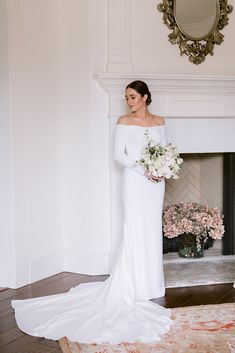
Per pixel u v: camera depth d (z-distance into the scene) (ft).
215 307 11.59
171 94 14.58
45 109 14.26
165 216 16.11
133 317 10.77
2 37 12.94
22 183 13.52
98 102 14.33
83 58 14.25
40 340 9.85
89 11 14.02
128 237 12.14
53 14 14.37
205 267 15.28
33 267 13.97
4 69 12.99
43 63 14.10
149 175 11.96
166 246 16.67
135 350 9.30
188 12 14.89
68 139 14.75
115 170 14.26
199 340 9.71
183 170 17.51
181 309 11.46
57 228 14.90
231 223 16.67
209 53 15.28
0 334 10.16
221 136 15.42
